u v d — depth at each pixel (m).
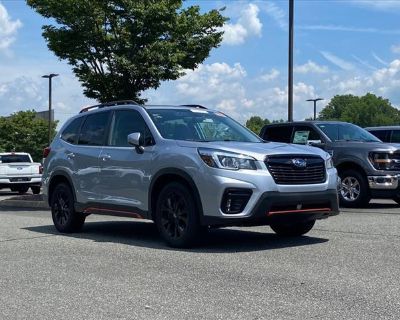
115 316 4.98
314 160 7.84
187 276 6.29
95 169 9.21
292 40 17.03
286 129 14.55
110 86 15.20
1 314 5.16
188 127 8.62
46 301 5.53
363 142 13.39
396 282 5.84
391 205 13.95
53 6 14.30
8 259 7.53
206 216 7.46
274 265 6.68
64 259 7.43
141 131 8.68
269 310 5.02
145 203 8.33
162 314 5.00
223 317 4.86
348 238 8.45
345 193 13.33
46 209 15.02
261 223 7.52
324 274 6.20
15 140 58.38
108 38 14.72
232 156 7.40
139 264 6.96
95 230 10.21
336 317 4.79
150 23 14.37
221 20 15.59
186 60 15.55
